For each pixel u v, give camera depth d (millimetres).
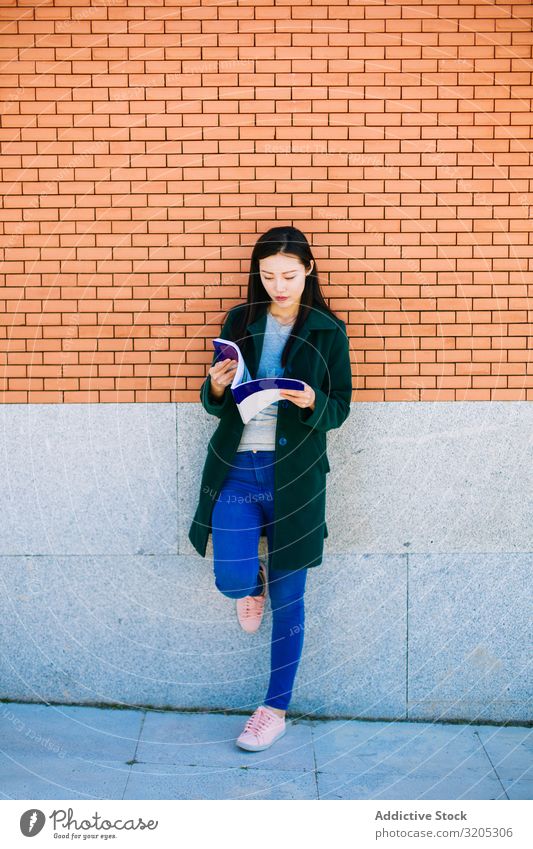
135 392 3666
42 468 3703
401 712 3738
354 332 3623
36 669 3770
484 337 3621
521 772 3328
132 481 3691
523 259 3594
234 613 3723
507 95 3529
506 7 3494
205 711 3758
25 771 3273
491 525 3668
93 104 3562
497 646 3705
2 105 3578
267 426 3322
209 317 3633
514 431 3643
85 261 3629
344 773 3299
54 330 3660
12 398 3688
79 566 3727
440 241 3586
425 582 3689
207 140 3557
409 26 3500
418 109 3531
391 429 3648
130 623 3748
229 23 3506
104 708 3764
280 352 3371
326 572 3693
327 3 3492
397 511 3670
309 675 3730
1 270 3646
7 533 3727
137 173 3584
